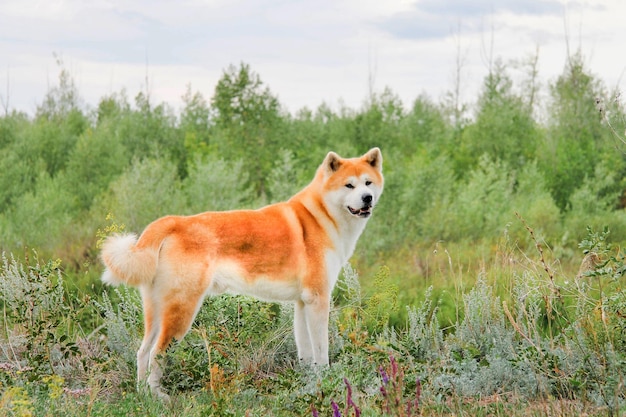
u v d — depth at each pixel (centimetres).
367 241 1236
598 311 504
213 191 1426
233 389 469
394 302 639
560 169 1798
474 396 480
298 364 581
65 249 1091
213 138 1942
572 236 1263
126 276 492
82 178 1836
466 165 1944
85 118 2428
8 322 655
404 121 2280
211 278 513
